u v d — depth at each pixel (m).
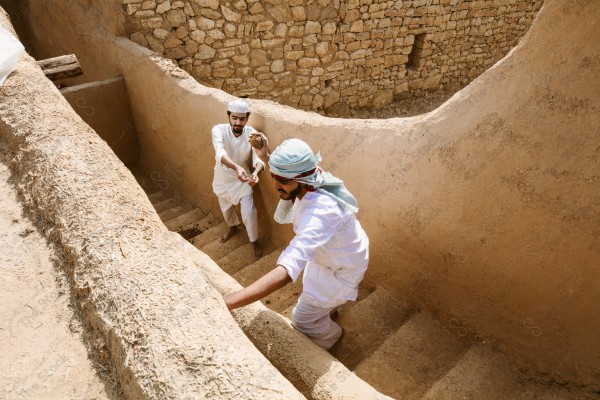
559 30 1.92
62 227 1.88
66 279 1.81
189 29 5.61
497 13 8.22
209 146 4.52
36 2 6.68
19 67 2.93
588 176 1.99
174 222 5.00
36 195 2.12
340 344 2.94
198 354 1.38
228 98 4.16
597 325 2.17
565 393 2.37
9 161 2.45
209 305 1.56
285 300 3.66
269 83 6.65
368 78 7.67
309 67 6.88
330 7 6.52
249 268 4.08
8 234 2.03
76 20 5.79
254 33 6.12
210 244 4.59
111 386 1.49
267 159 3.84
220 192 4.20
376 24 7.10
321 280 2.43
